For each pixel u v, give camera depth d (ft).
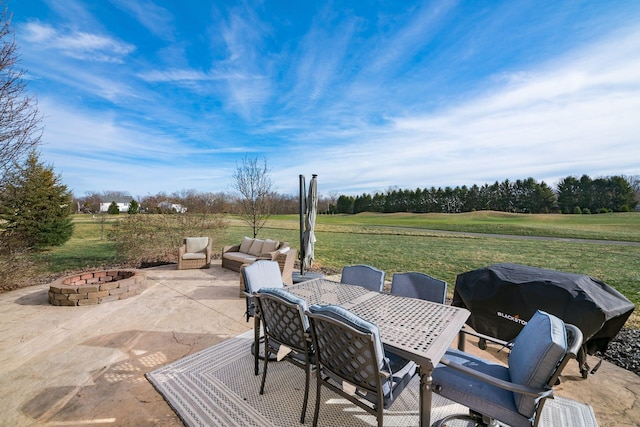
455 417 6.57
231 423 6.64
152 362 9.42
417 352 5.35
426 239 47.73
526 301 8.84
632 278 21.04
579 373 9.14
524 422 5.08
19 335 11.45
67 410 7.03
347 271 11.83
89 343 10.79
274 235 54.65
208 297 16.76
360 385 5.70
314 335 6.28
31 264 20.02
